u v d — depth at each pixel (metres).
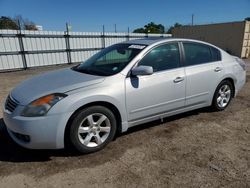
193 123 4.26
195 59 4.28
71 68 4.24
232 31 20.44
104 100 3.19
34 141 2.91
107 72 3.53
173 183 2.60
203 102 4.46
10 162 3.04
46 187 2.56
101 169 2.87
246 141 3.58
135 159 3.09
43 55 15.51
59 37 16.05
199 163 2.98
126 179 2.67
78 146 3.10
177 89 3.92
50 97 2.95
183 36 24.80
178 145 3.45
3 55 13.77
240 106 5.24
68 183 2.62
